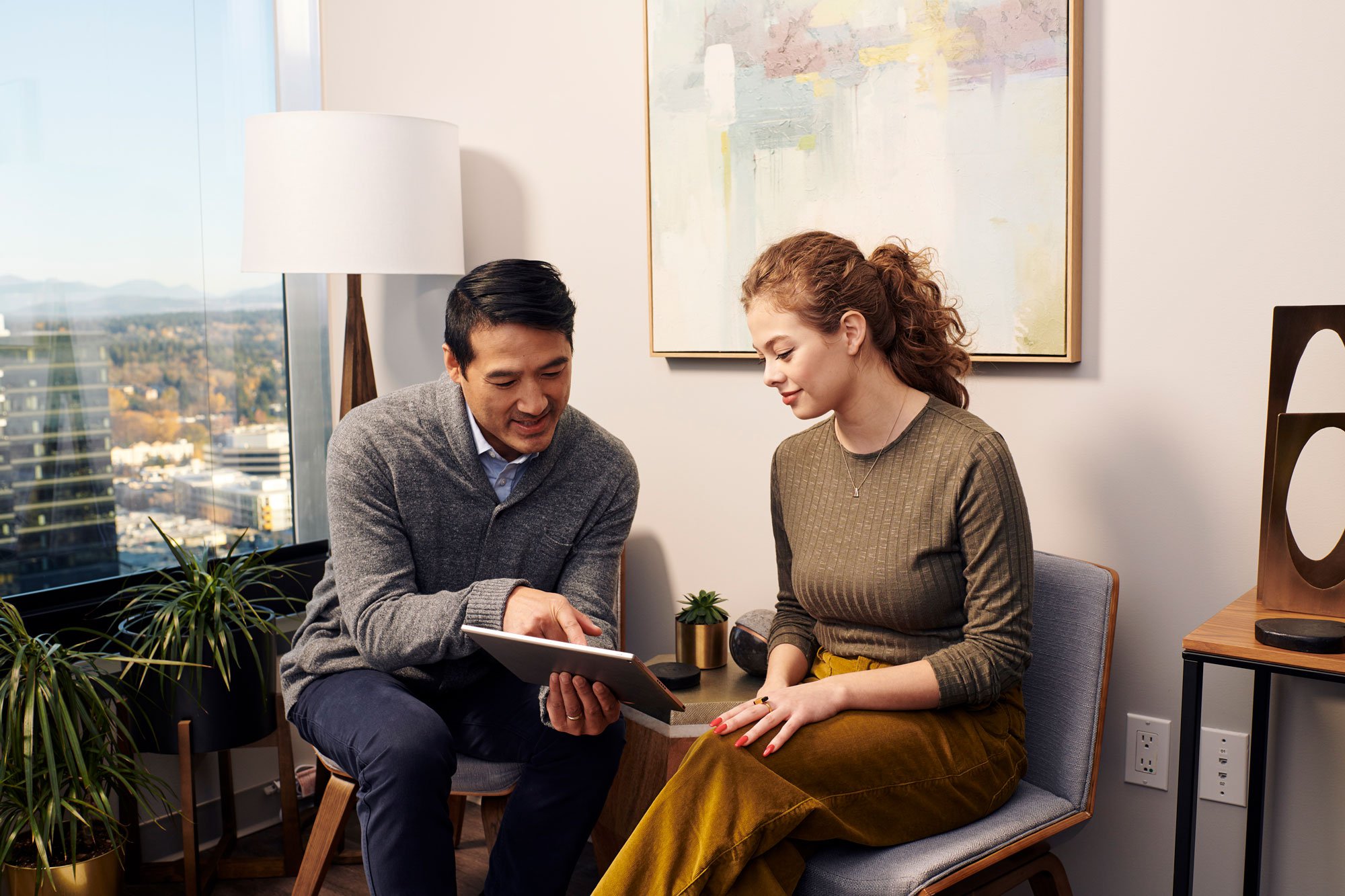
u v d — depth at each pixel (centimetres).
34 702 169
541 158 229
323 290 260
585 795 154
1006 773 140
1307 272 150
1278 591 140
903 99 178
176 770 219
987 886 136
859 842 126
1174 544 164
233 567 220
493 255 239
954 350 150
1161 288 162
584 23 220
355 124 206
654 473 219
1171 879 168
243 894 203
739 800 120
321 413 261
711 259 202
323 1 261
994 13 168
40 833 166
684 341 207
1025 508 139
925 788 130
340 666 163
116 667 208
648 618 223
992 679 133
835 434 154
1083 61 165
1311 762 157
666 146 205
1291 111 150
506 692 168
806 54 187
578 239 225
